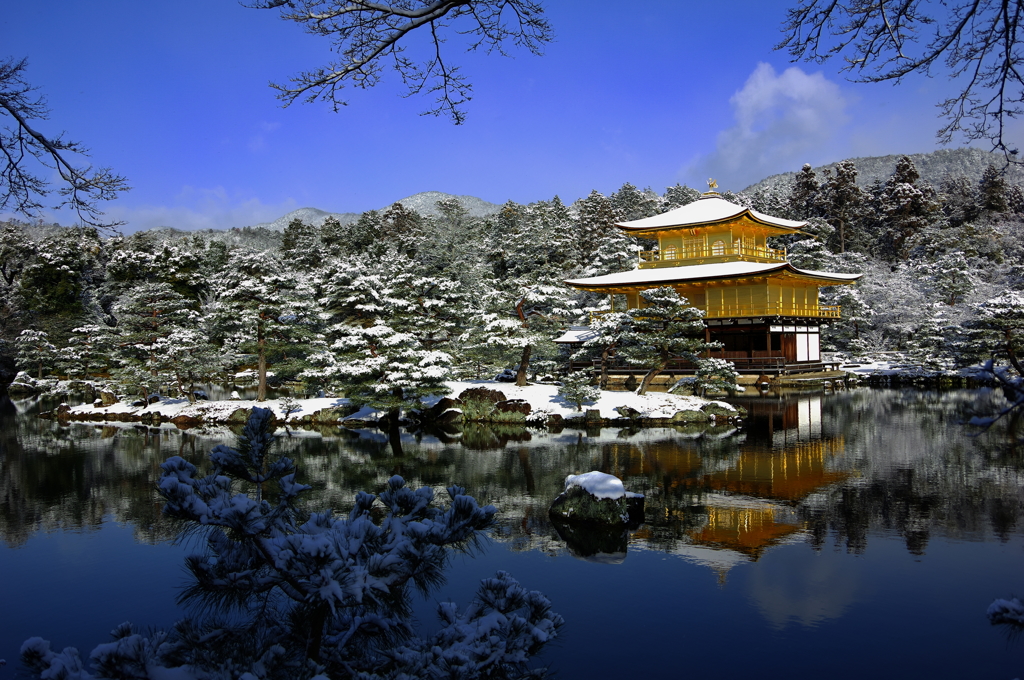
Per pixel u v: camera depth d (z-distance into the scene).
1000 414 4.97
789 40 7.76
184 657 5.30
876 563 14.25
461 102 8.26
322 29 7.21
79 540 17.36
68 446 33.25
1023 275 75.88
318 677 5.00
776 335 60.91
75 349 61.12
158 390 49.69
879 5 7.12
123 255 82.75
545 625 6.08
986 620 11.52
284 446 31.83
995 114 7.33
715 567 14.26
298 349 47.62
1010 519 17.09
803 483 21.53
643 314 42.06
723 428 34.50
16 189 8.70
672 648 10.76
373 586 5.28
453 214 128.38
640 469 24.41
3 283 79.94
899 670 10.01
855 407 41.59
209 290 82.50
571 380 39.25
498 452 29.09
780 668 10.07
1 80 8.16
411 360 39.53
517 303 46.50
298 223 133.50
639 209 127.75
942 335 59.06
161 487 4.87
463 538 5.64
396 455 28.80
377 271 56.75
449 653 5.47
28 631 11.83
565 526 17.67
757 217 65.31
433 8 7.09
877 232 109.88
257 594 5.67
